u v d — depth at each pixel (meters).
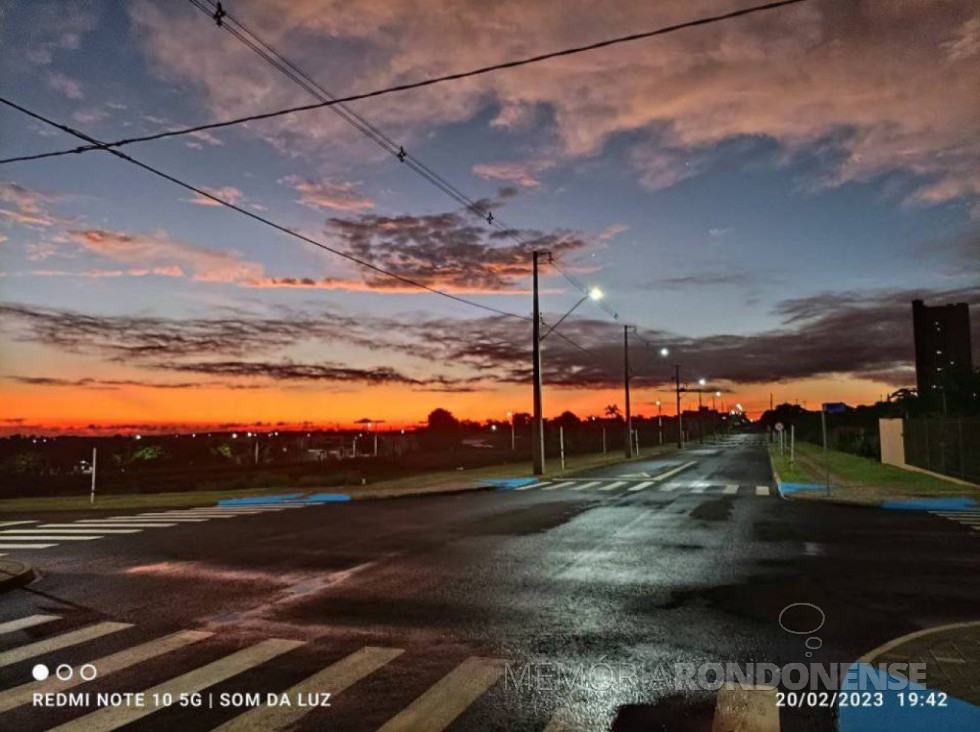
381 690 5.69
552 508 18.92
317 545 13.19
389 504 20.81
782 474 29.14
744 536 13.64
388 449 81.19
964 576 9.87
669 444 97.50
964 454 24.77
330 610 8.33
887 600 8.53
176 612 8.34
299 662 6.43
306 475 39.38
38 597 9.26
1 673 6.21
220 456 67.31
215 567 11.16
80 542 14.21
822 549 12.11
